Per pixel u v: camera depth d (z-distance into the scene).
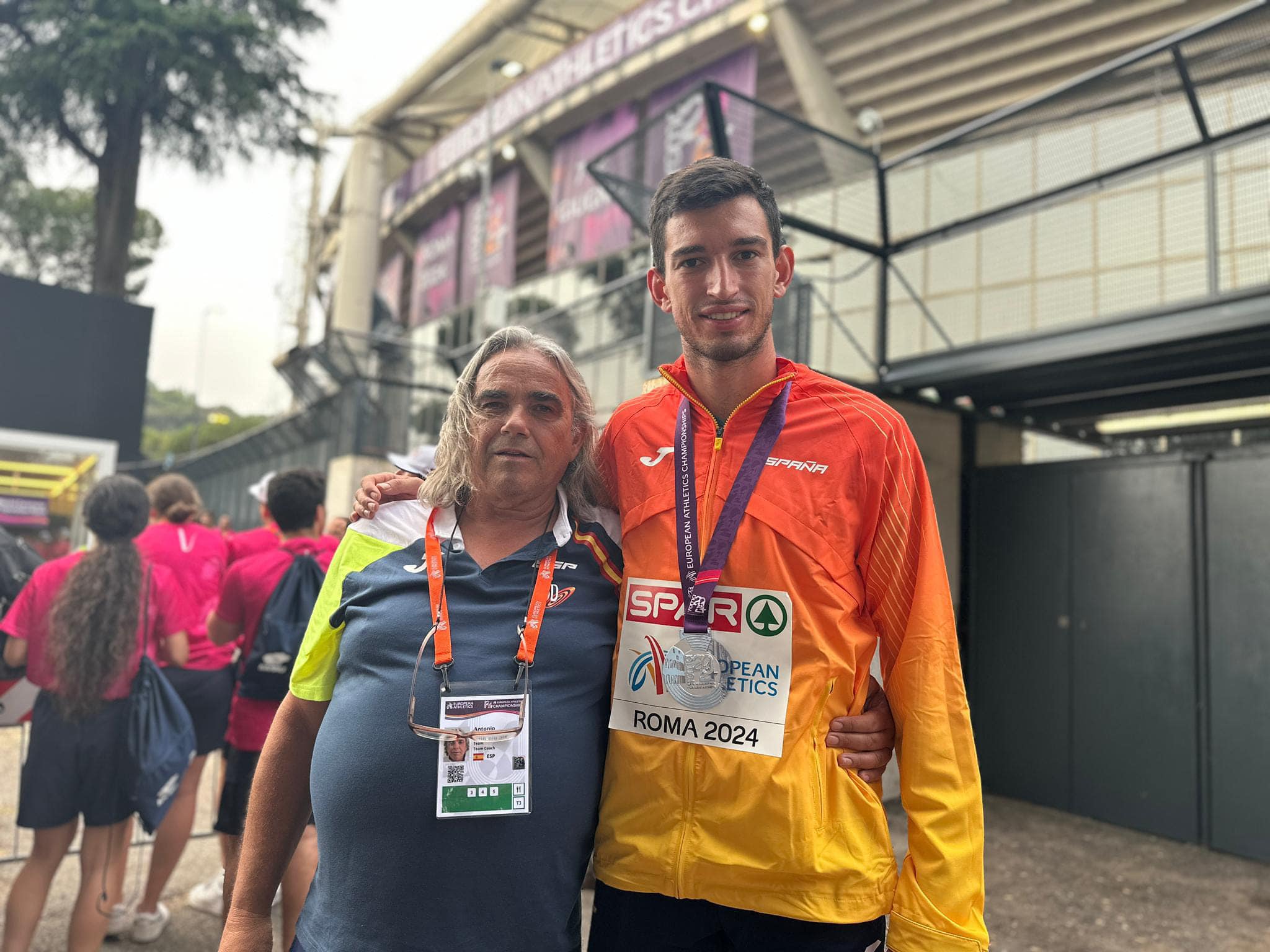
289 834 1.41
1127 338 4.31
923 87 12.05
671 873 1.27
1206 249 5.02
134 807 2.65
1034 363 4.71
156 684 2.70
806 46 12.50
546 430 1.41
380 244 26.92
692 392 1.51
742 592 1.33
